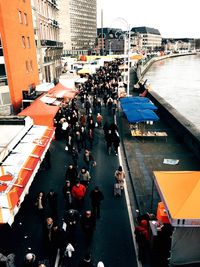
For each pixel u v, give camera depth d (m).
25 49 28.38
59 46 47.22
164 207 8.69
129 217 10.90
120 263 8.69
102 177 14.16
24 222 10.70
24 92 26.56
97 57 64.81
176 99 54.94
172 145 18.61
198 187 8.16
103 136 20.25
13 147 11.67
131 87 45.38
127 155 16.88
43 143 12.71
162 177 9.19
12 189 8.78
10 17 24.09
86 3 190.00
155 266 8.55
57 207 11.61
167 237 8.55
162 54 183.25
